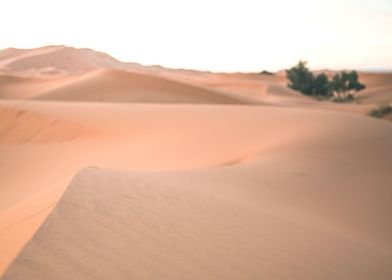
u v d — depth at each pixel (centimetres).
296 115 1939
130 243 297
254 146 1401
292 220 542
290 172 947
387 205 824
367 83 11900
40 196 423
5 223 343
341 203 804
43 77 7225
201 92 5016
